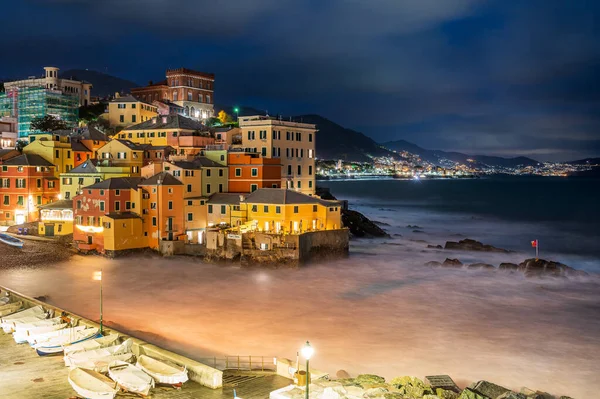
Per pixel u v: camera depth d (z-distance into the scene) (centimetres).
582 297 7469
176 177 10044
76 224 9938
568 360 5159
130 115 15838
